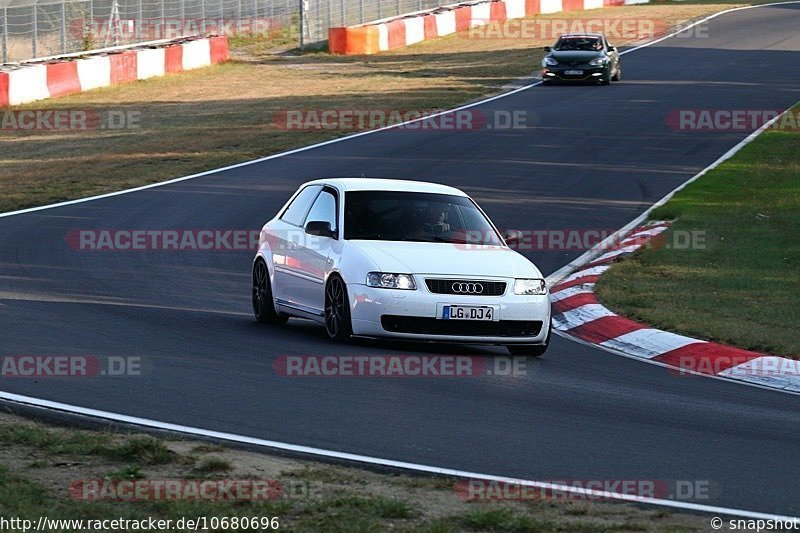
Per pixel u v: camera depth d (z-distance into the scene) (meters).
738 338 29.78
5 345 27.11
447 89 99.75
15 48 115.50
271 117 86.25
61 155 72.12
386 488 16.70
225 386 23.52
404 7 161.62
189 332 29.92
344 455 18.52
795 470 18.75
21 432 18.88
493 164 66.31
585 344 30.98
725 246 44.56
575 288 37.81
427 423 21.03
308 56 128.75
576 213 53.28
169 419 20.62
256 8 152.75
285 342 28.92
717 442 20.50
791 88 97.62
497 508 15.84
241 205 55.00
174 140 76.94
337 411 21.70
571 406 23.03
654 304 34.78
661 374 27.11
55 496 15.77
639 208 54.69
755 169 63.53
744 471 18.56
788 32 141.38
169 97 97.31
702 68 111.81
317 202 31.69
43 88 95.06
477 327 27.59
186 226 50.12
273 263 32.09
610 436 20.62
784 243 45.38
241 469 17.44
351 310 27.88
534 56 123.69
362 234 29.69
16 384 23.03
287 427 20.33
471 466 18.23
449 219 30.58
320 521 14.93
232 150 72.50
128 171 65.69
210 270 41.53
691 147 72.38
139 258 43.28
